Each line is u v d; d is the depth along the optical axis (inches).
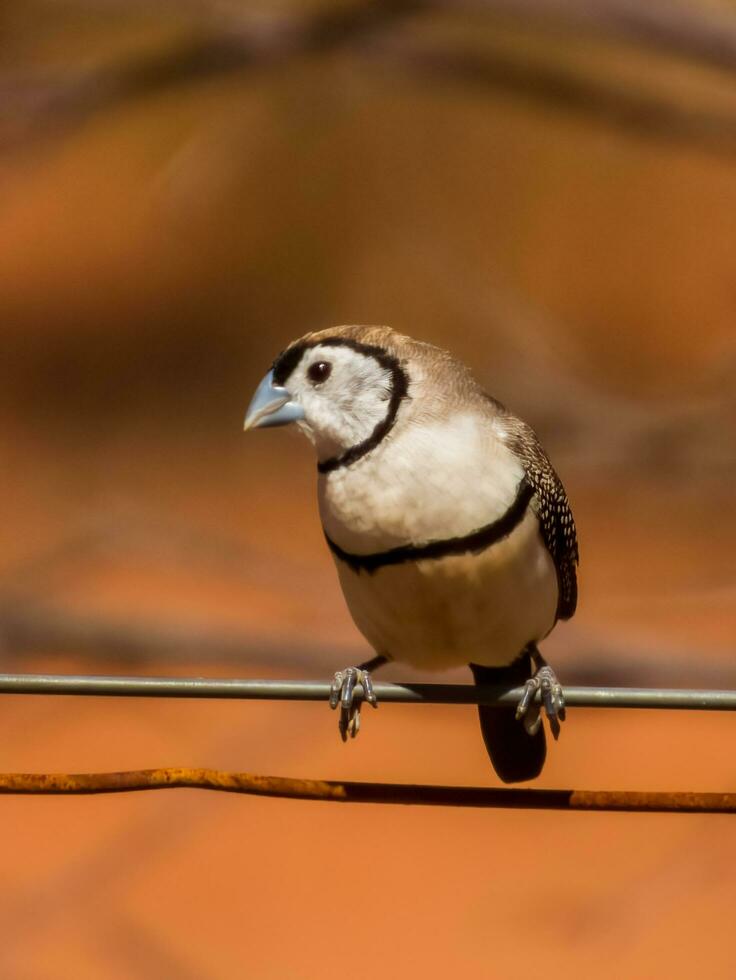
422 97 535.2
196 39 454.3
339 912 549.3
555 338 522.3
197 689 249.1
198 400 1006.4
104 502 872.9
